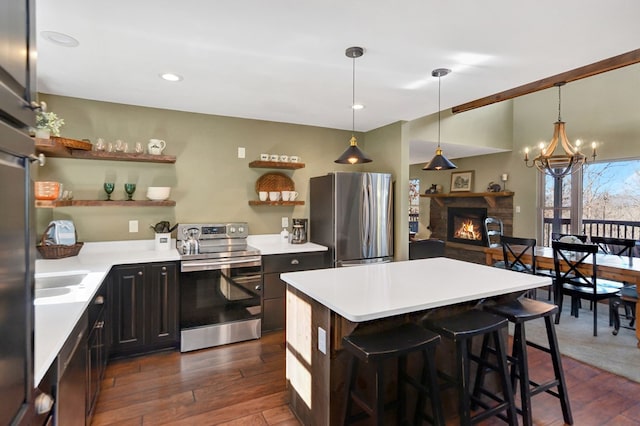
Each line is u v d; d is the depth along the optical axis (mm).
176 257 3066
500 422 2119
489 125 5969
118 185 3453
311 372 2021
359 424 1876
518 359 2031
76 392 1608
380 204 4109
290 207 4312
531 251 4426
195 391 2453
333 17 1910
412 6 1804
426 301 1772
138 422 2109
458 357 1784
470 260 7137
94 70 2631
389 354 1575
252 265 3391
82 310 1675
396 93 3166
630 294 3443
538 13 1860
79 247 3086
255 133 4113
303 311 2133
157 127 3617
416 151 6207
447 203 7625
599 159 5281
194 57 2410
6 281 745
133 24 1964
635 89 4906
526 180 6176
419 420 2051
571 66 2555
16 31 794
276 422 2133
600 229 5355
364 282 2162
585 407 2264
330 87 3025
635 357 2979
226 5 1783
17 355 800
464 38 2143
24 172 844
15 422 780
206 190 3848
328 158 4582
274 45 2230
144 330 2957
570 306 4449
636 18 1896
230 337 3266
